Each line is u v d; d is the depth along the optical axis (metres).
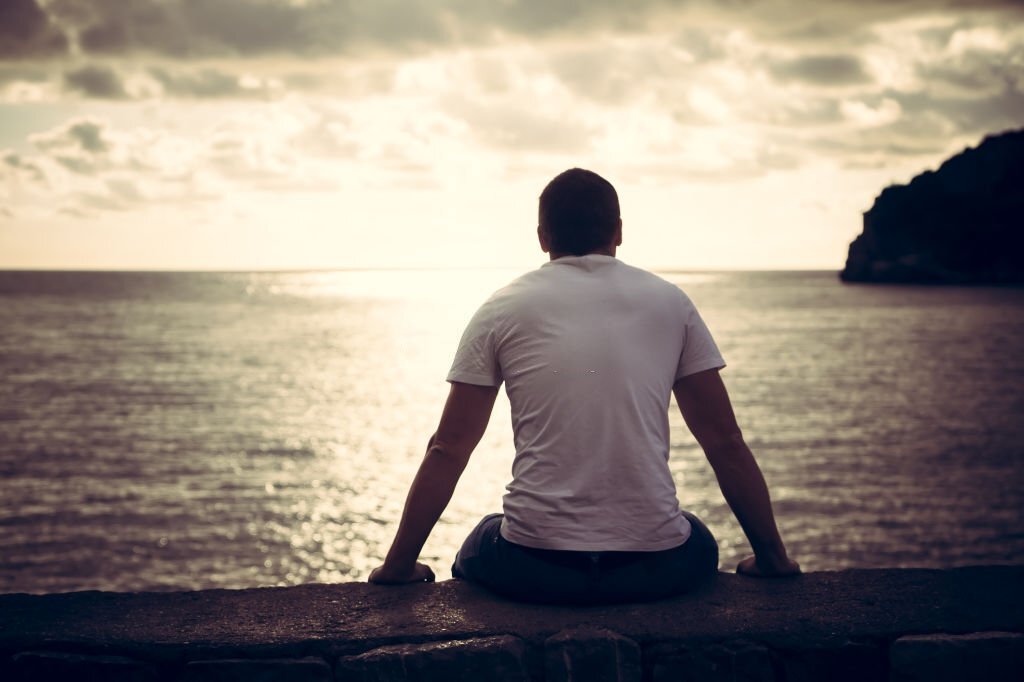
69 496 29.69
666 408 2.42
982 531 24.66
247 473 33.53
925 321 115.88
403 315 148.12
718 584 2.61
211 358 80.38
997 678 2.23
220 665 2.21
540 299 2.44
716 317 123.44
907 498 28.33
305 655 2.22
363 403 52.81
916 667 2.23
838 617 2.34
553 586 2.37
